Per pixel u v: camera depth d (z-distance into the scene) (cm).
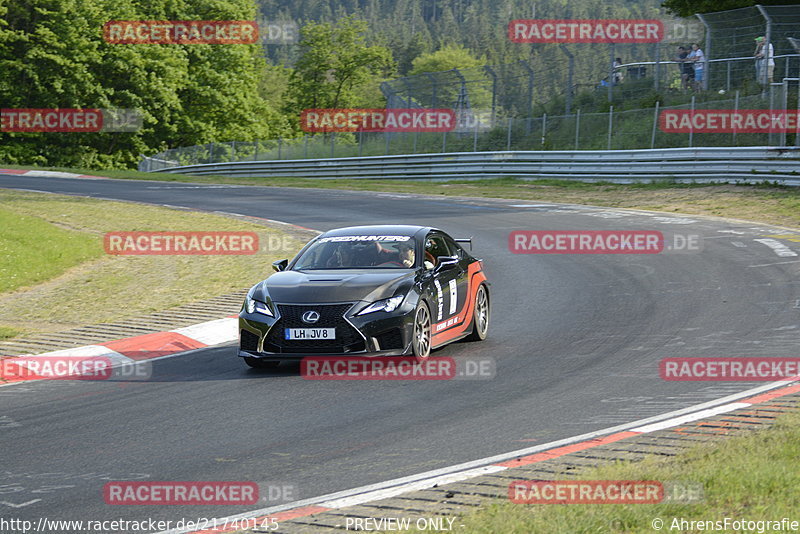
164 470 2209
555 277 5534
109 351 3856
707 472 1830
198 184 14475
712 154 10562
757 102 11119
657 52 13162
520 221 8312
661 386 2948
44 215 9131
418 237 3778
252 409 2820
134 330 4259
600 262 6006
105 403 2983
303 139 17250
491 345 3794
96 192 12525
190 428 2616
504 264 6122
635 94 13475
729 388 2884
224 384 3206
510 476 2022
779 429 2225
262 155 17938
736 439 2134
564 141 13188
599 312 4416
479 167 13375
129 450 2402
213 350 3881
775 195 9269
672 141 11756
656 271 5547
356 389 3045
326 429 2552
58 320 4612
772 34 11788
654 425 2455
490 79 14325
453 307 3697
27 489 2081
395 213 9350
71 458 2341
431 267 3628
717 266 5588
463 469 2122
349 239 3816
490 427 2520
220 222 8675
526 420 2586
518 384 3055
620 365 3291
